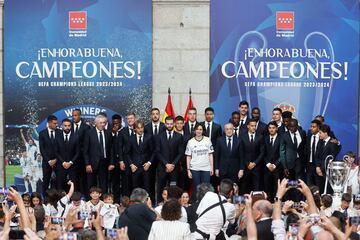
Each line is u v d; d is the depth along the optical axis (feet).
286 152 109.91
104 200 94.89
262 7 117.91
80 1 117.91
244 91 118.32
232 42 118.32
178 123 110.93
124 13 118.32
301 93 118.21
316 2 117.70
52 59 118.21
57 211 92.68
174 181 110.22
